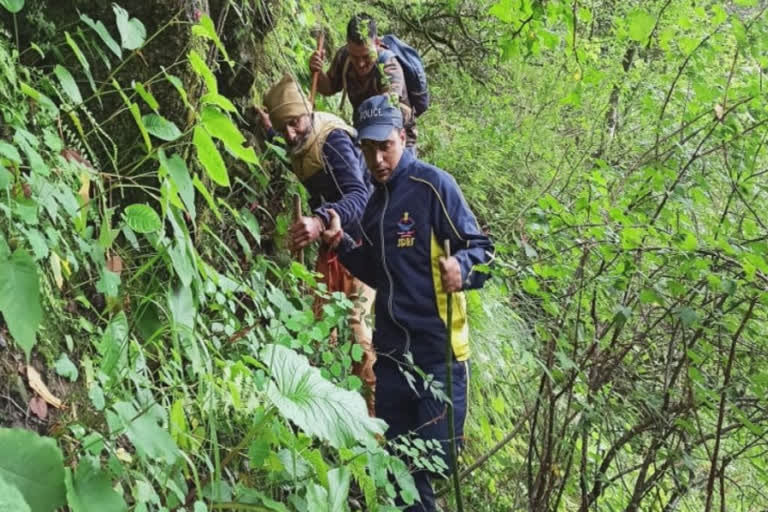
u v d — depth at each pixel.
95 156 2.87
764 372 3.60
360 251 3.63
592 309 3.65
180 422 2.28
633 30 3.93
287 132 4.00
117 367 2.19
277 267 3.92
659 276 3.51
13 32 3.05
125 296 2.63
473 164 6.36
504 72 7.53
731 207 3.97
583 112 5.48
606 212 3.71
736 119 3.78
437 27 7.68
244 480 2.69
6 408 2.16
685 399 3.67
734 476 4.23
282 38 4.54
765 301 3.20
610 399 3.82
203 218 3.56
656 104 4.30
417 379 3.42
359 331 3.96
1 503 1.36
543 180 5.88
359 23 4.28
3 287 1.68
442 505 4.33
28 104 2.60
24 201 2.08
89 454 1.96
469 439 4.63
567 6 4.40
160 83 3.25
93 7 3.18
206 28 2.20
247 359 2.56
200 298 2.51
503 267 3.47
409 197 3.44
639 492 3.78
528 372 5.00
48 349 2.37
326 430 2.53
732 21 3.65
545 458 3.74
